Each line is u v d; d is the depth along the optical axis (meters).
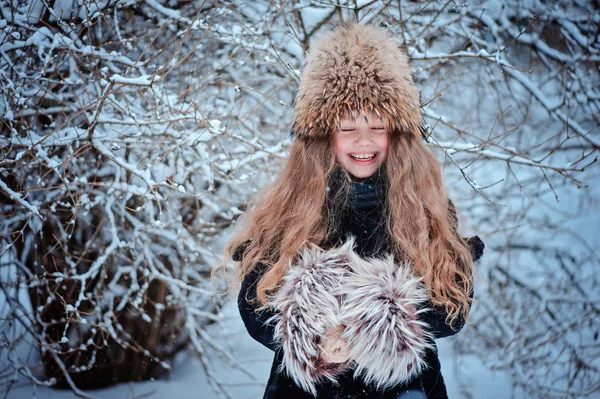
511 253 5.52
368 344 1.86
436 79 4.58
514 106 5.68
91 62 3.37
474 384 4.75
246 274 2.10
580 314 4.81
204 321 4.74
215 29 3.41
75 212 3.09
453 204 2.25
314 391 1.92
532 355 4.68
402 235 2.04
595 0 4.71
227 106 4.10
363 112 2.01
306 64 2.13
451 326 2.02
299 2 3.80
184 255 4.04
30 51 3.39
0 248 3.77
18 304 3.86
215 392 4.32
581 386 4.40
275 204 2.13
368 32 2.06
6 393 3.75
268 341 2.04
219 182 4.23
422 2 4.00
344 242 2.07
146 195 2.96
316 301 1.90
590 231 6.49
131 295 4.22
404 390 1.93
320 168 2.10
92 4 3.36
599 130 5.03
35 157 2.90
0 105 3.17
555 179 5.42
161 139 3.42
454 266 2.04
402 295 1.91
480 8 4.21
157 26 3.87
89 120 2.94
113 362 4.27
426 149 2.21
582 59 4.38
